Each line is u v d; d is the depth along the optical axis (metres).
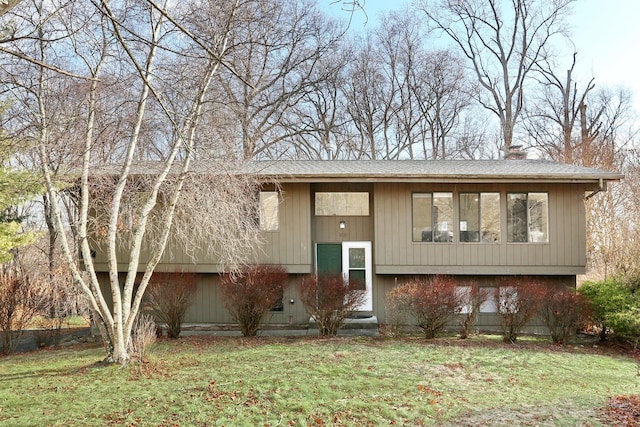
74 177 10.55
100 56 9.95
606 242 24.34
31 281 13.86
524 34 30.61
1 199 10.76
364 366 9.28
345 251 15.77
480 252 14.72
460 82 30.81
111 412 6.96
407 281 15.36
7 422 6.68
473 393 8.03
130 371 9.26
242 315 13.38
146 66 10.07
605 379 9.34
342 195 15.90
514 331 12.60
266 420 6.60
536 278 15.05
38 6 8.96
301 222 14.89
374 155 30.91
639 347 12.43
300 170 14.80
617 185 25.78
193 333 14.09
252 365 9.51
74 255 12.32
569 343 12.79
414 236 14.88
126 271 14.59
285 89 25.98
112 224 9.96
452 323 14.48
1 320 12.81
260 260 14.88
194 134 10.46
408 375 8.78
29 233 12.84
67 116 9.98
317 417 6.71
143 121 10.62
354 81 30.20
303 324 15.12
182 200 10.98
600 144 29.55
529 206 14.77
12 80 8.94
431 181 14.26
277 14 16.42
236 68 10.56
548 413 7.24
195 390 7.84
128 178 11.19
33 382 8.86
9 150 9.98
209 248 13.58
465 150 31.69
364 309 15.50
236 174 11.52
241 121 11.95
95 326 15.10
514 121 31.33
